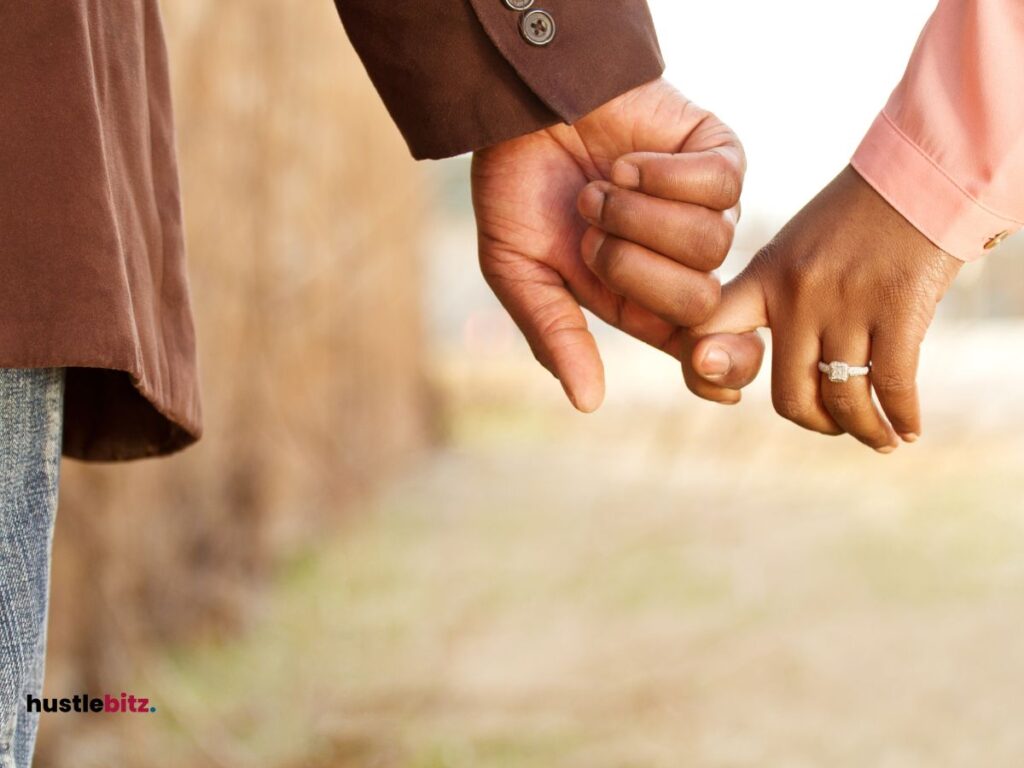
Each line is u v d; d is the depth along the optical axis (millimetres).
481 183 1197
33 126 826
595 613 3537
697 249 1063
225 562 3594
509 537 4590
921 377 6492
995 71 1022
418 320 7336
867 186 1093
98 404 1130
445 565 4141
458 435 7707
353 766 2475
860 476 5539
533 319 1207
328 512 4797
